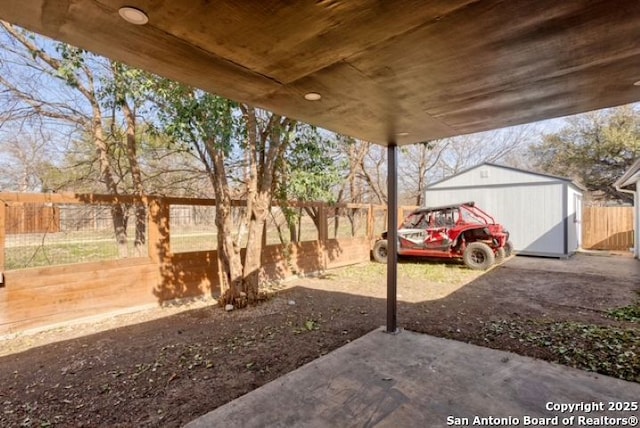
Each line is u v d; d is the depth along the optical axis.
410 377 2.63
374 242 9.24
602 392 2.39
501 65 1.97
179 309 4.75
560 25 1.58
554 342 3.39
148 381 2.73
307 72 2.08
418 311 4.57
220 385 2.66
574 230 10.34
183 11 1.46
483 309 4.64
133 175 6.41
